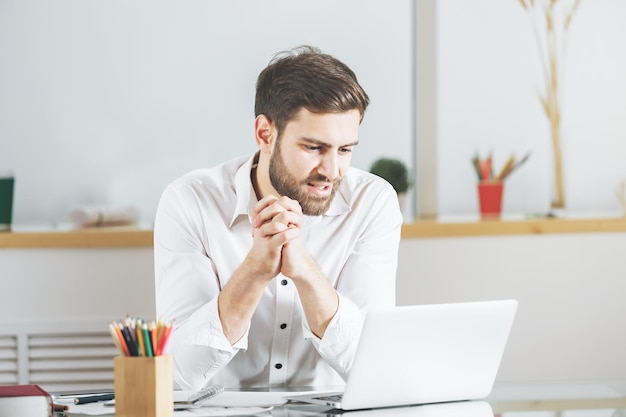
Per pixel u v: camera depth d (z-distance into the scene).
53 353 3.31
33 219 3.86
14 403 1.56
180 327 2.03
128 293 3.31
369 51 3.88
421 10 3.79
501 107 3.91
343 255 2.27
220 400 1.76
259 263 1.92
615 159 3.92
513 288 3.39
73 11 3.83
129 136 3.87
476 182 3.91
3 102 3.84
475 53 3.90
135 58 3.86
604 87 3.93
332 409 1.69
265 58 3.87
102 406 1.73
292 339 2.20
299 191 2.00
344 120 1.95
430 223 3.36
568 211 3.93
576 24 3.90
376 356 1.67
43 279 3.30
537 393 1.87
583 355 3.43
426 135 3.79
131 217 3.72
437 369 1.74
